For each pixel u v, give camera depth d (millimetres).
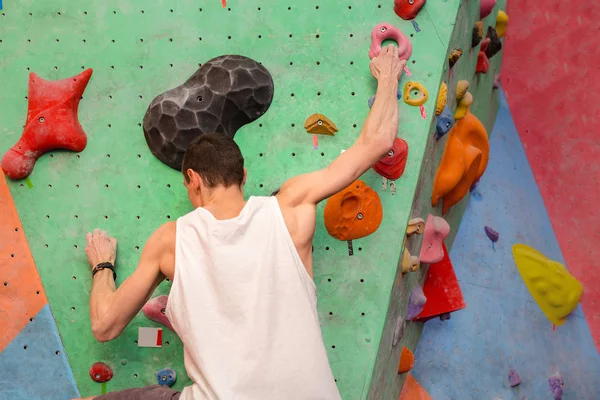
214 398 1759
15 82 2535
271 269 1808
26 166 2441
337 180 1961
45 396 2404
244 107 2375
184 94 2352
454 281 2781
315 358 1790
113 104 2479
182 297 1842
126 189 2438
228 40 2471
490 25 3074
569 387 3150
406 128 2354
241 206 1929
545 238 3387
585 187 3359
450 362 2930
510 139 3484
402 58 2365
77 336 2404
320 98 2406
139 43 2502
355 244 2322
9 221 2465
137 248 2406
